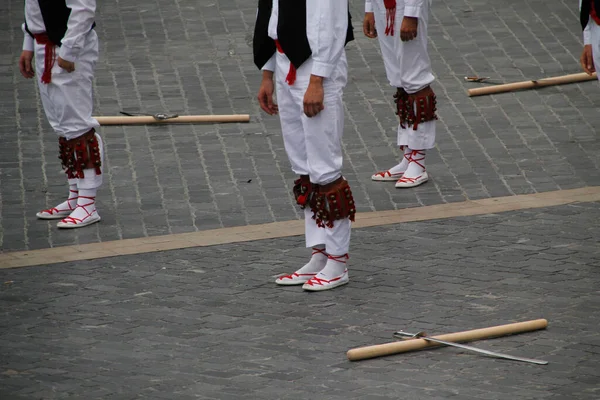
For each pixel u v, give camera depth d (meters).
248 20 25.44
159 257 14.50
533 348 11.45
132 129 19.72
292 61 12.75
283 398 10.31
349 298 13.04
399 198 16.67
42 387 10.61
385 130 19.59
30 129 19.70
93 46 15.52
